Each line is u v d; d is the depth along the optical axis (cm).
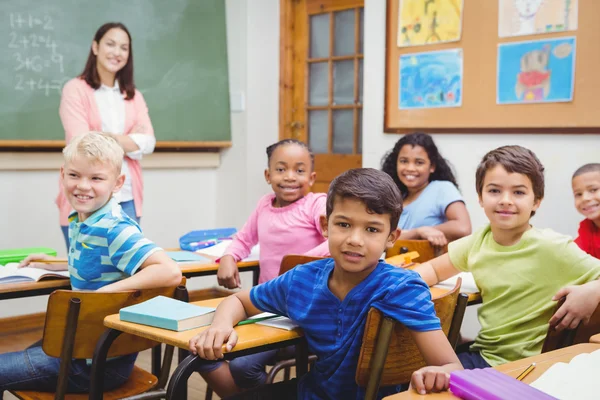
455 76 353
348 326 141
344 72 451
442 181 299
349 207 135
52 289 203
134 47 436
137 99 347
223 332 135
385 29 382
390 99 381
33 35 392
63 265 226
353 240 134
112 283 183
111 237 183
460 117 353
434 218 294
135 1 434
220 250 277
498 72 337
